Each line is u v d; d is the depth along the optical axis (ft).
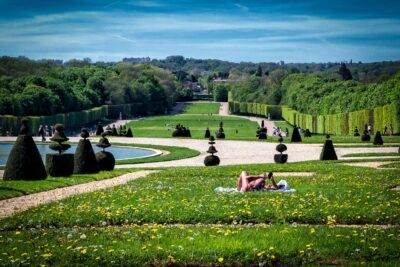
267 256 51.03
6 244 56.13
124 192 93.61
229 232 59.47
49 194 98.63
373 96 368.27
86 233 60.64
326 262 50.70
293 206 75.20
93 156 138.21
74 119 521.65
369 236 57.36
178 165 175.11
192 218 69.46
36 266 48.52
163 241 55.88
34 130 426.10
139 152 231.50
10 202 88.74
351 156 187.73
